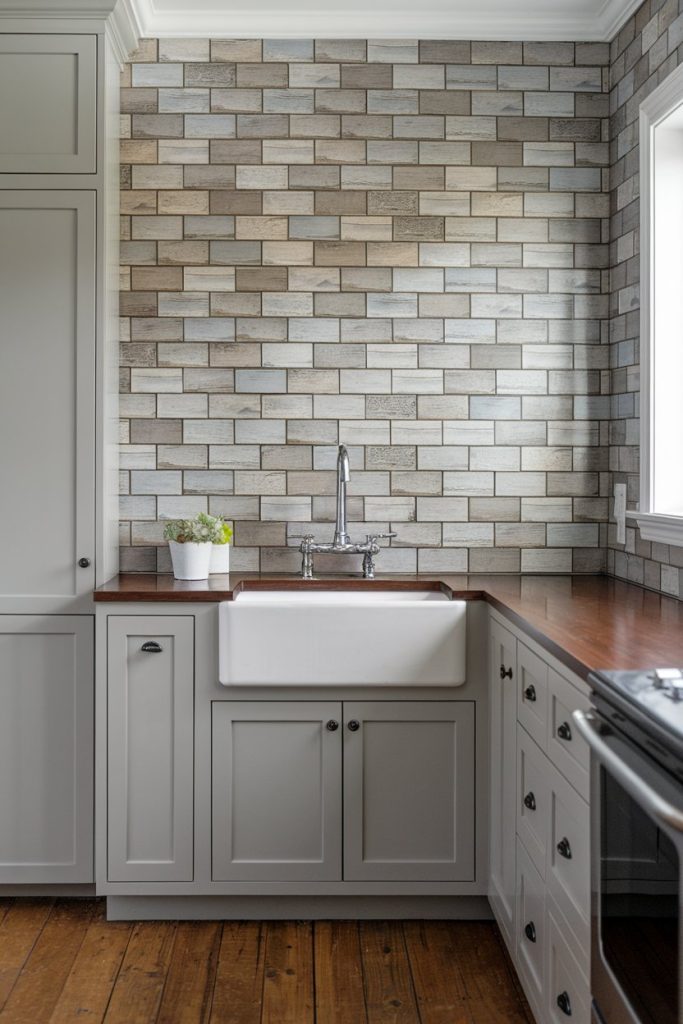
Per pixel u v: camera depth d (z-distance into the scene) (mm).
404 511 2992
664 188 2607
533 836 2006
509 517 3000
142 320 2945
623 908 1354
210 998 2162
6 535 2664
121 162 2936
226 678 2473
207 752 2516
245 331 2955
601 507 3004
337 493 2873
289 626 2479
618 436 2916
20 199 2639
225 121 2943
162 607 2508
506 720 2301
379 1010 2119
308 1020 2076
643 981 1264
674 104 2434
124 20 2721
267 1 2844
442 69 2955
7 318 2652
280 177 2945
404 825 2525
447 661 2490
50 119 2643
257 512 2977
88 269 2652
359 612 2482
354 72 2947
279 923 2561
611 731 1432
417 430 2980
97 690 2518
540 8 2895
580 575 2986
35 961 2332
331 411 2973
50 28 2635
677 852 1111
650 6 2629
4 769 2650
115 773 2518
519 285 2977
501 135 2967
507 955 2381
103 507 2670
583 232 2980
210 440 2965
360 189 2951
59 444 2664
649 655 1642
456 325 2973
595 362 2992
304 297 2957
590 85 2973
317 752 2520
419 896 2570
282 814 2523
